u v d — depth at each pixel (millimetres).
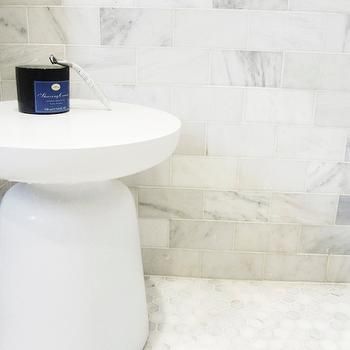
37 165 560
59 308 709
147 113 823
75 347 732
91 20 976
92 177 596
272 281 1147
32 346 732
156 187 1092
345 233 1117
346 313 1024
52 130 650
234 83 1009
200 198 1096
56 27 983
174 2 959
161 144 646
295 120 1030
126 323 800
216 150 1058
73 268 697
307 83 1004
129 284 793
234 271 1147
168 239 1133
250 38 978
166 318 986
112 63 1003
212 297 1075
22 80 750
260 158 1061
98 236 709
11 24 982
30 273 696
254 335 936
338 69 994
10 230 706
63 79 777
